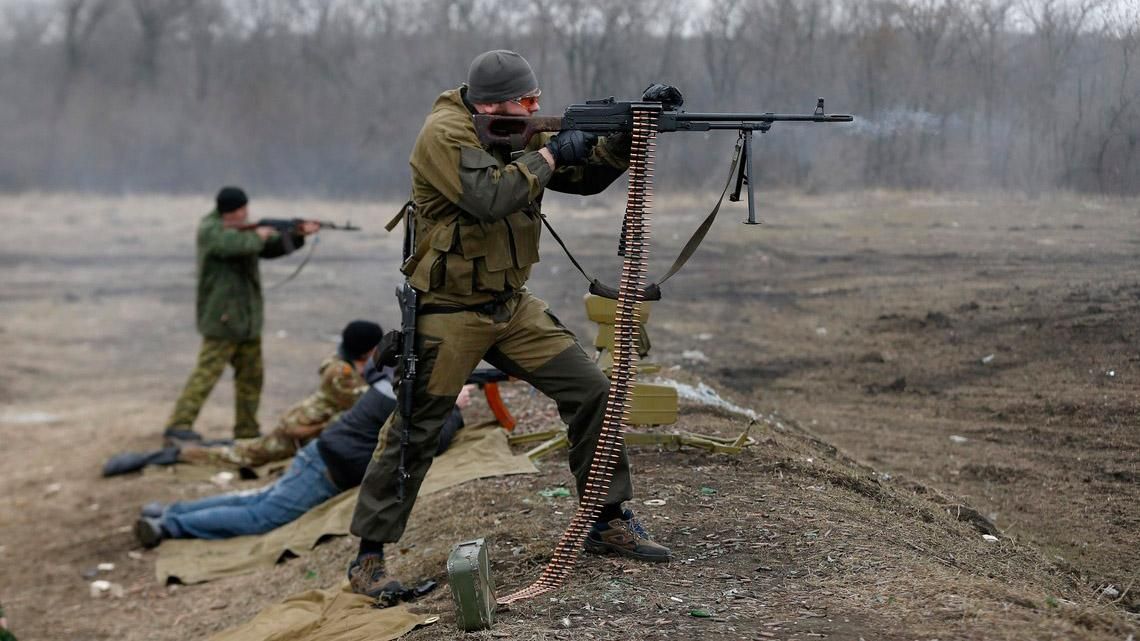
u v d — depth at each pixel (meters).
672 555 4.22
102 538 6.96
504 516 5.01
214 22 22.27
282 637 4.21
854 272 8.55
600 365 5.58
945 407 6.75
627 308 3.91
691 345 8.67
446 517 5.24
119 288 16.56
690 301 9.66
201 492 7.72
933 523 4.96
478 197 3.74
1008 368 6.73
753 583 3.90
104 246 19.23
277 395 10.53
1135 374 5.98
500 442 6.06
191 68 22.72
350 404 7.84
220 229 8.38
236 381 8.77
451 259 3.94
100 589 6.15
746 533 4.41
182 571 6.24
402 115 18.72
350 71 19.50
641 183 3.87
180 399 8.52
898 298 8.05
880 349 7.62
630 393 3.97
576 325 10.60
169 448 8.28
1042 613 3.57
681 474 5.27
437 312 4.03
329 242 17.62
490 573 3.80
